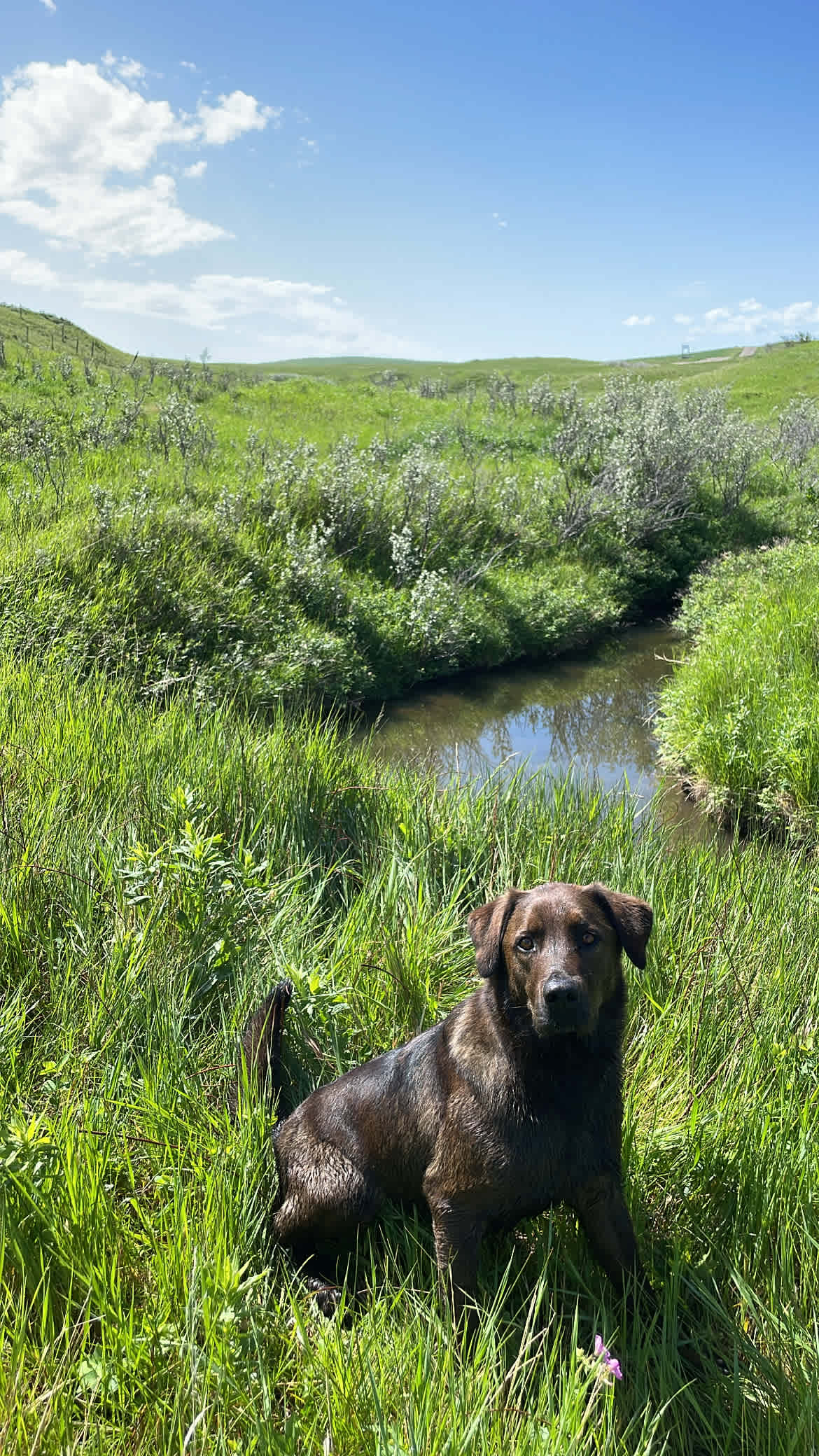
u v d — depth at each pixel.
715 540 20.06
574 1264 3.05
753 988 4.34
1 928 4.20
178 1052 3.61
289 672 10.81
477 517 16.78
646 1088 3.73
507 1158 2.69
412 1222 3.16
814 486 23.58
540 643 14.46
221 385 34.66
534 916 2.75
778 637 10.83
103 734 6.23
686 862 5.59
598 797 6.24
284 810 5.63
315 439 22.77
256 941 4.31
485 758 10.49
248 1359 2.43
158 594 10.83
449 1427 2.21
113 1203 2.97
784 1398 2.50
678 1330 2.74
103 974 3.92
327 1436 2.20
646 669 14.19
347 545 14.63
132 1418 2.36
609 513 18.72
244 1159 3.08
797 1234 3.02
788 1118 3.41
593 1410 2.42
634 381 34.16
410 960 4.18
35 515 11.97
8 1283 2.65
